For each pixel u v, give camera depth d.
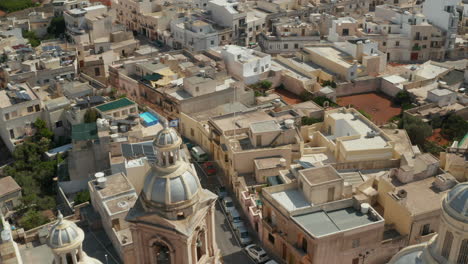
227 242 78.31
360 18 170.75
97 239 70.31
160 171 39.78
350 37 147.25
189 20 153.88
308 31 150.00
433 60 151.12
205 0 173.25
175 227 39.22
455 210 38.25
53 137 103.00
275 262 71.81
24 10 192.62
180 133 106.62
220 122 94.94
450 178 71.88
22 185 88.12
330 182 70.44
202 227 41.81
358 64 131.25
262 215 75.19
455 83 123.69
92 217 73.06
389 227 70.50
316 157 88.00
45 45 142.38
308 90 126.06
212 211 42.59
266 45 152.38
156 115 102.56
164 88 111.38
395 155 83.56
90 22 149.75
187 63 125.19
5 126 99.38
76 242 37.69
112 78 126.00
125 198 70.31
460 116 110.44
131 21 173.75
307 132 96.81
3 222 59.59
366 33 152.25
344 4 181.88
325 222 67.44
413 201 69.81
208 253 43.91
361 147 83.50
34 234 70.31
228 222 82.56
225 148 89.31
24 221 78.12
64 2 171.12
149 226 40.12
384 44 151.25
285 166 83.19
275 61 140.25
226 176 90.88
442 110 112.06
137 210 40.75
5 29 154.50
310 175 72.06
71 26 156.12
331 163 83.06
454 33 148.88
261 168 82.88
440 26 149.88
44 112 103.50
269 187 73.19
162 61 127.00
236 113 98.12
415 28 147.88
